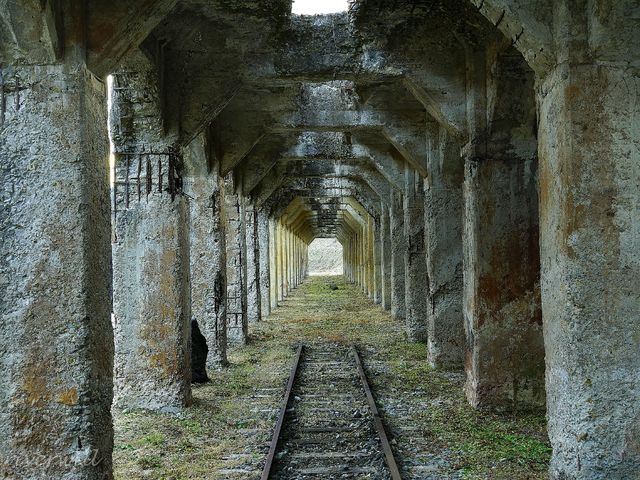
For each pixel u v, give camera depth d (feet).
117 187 29.27
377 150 51.11
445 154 39.65
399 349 48.39
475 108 28.76
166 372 29.22
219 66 29.27
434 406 30.35
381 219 78.23
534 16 16.98
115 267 29.32
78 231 16.75
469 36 28.32
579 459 16.06
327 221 138.72
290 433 26.22
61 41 16.87
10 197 16.78
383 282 77.46
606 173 16.20
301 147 51.01
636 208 16.17
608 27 16.07
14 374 16.56
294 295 109.81
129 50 18.56
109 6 17.51
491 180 28.78
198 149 39.70
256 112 40.75
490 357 28.94
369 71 29.19
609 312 16.08
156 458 22.49
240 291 50.75
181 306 29.37
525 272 28.78
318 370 40.81
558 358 16.97
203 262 40.86
